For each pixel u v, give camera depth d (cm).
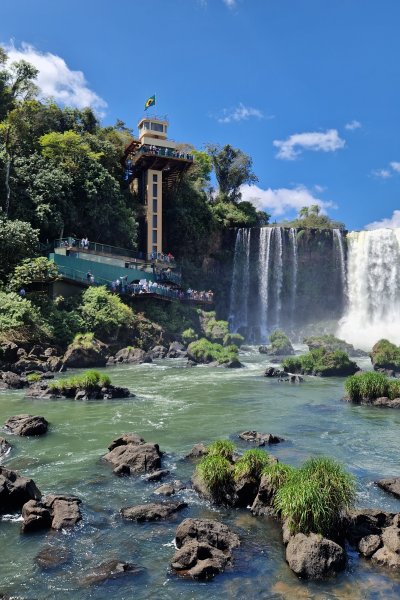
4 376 2783
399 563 882
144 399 2453
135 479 1322
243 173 8369
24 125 5406
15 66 5675
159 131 6556
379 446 1655
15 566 900
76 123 6444
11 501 1128
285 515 1012
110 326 4275
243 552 948
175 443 1677
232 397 2544
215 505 1162
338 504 998
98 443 1658
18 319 3547
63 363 3425
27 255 4294
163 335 4709
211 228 6819
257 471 1204
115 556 934
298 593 820
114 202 5628
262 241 6981
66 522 1045
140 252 5716
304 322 6875
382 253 6581
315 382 3092
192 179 7438
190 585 845
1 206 4709
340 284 6900
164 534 1021
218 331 5162
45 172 5066
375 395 2383
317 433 1830
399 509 1138
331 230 6981
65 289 4381
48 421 1955
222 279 6962
